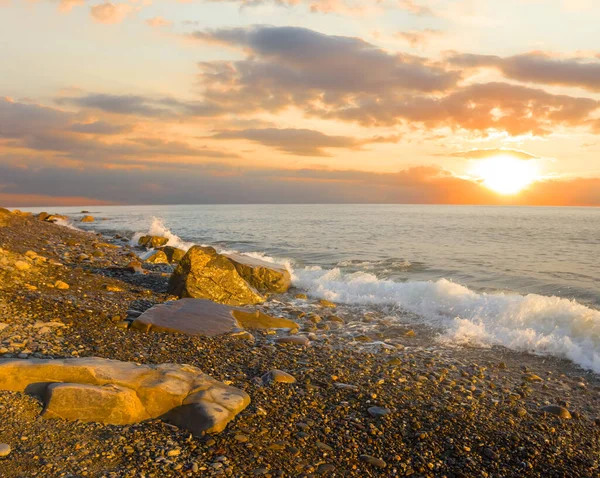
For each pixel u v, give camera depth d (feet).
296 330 41.09
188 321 38.37
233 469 18.29
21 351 27.66
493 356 35.73
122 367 23.32
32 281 46.37
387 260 87.10
